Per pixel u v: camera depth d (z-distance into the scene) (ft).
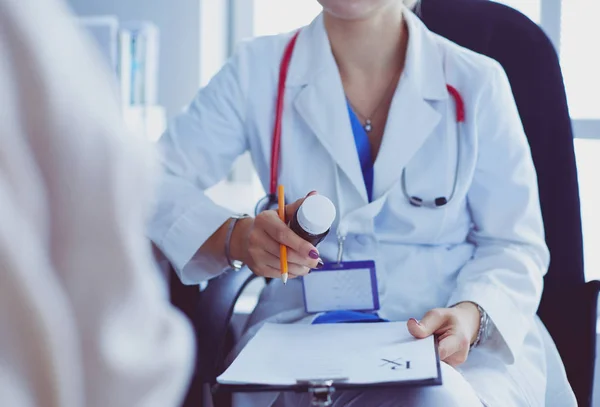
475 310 3.93
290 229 3.54
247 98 4.54
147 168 1.30
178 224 4.14
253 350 3.36
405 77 4.29
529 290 4.19
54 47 1.19
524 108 4.87
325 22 4.48
